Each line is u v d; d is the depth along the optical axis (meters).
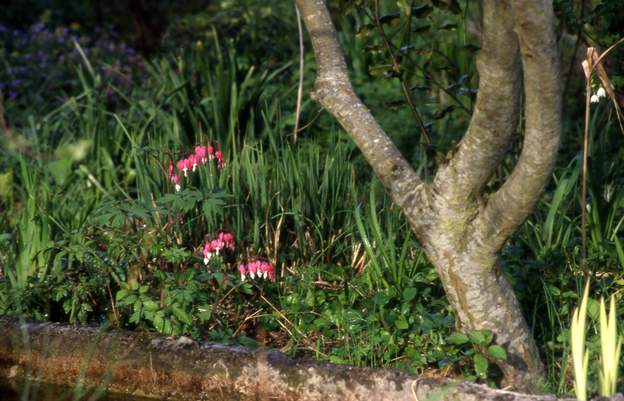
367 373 3.82
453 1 4.86
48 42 10.51
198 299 4.61
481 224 3.70
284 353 4.04
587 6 5.89
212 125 6.73
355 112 4.00
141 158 5.47
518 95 3.45
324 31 4.12
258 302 4.85
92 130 7.04
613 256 4.80
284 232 5.36
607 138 5.76
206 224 5.27
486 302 3.85
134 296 4.45
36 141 6.84
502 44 3.28
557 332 4.39
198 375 4.03
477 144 3.56
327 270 5.04
